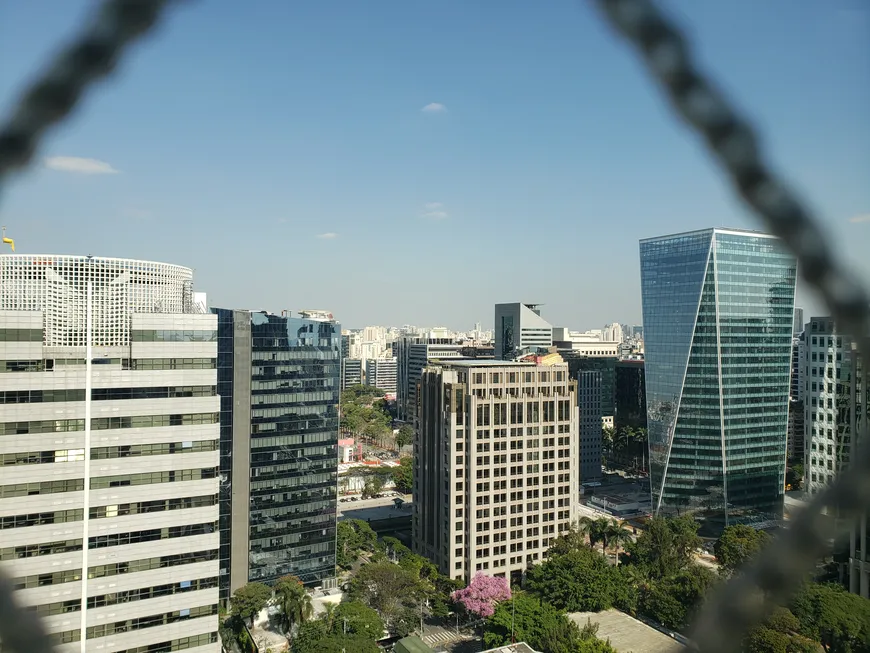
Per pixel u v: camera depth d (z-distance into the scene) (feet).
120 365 249.75
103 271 395.14
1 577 23.97
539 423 442.91
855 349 22.20
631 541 465.06
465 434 423.23
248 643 355.15
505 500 430.20
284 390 431.02
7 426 226.38
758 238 549.54
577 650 301.22
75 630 233.14
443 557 427.33
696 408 547.90
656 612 360.48
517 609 345.92
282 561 426.92
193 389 255.91
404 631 357.20
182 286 450.30
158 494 248.93
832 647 308.40
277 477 427.74
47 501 230.89
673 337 562.25
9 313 228.63
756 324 547.49
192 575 253.44
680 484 554.46
